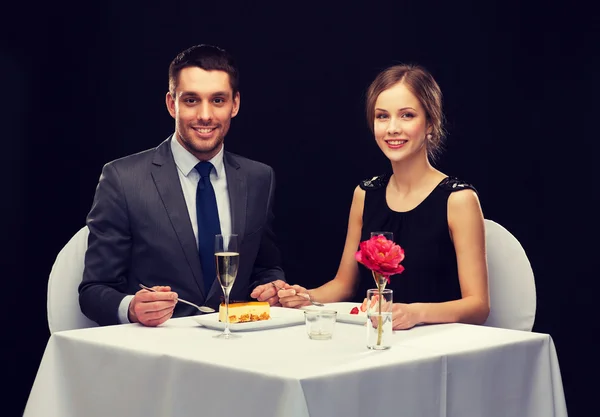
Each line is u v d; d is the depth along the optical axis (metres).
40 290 4.46
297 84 4.66
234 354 1.80
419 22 4.50
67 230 4.51
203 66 2.72
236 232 2.81
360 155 4.59
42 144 4.49
